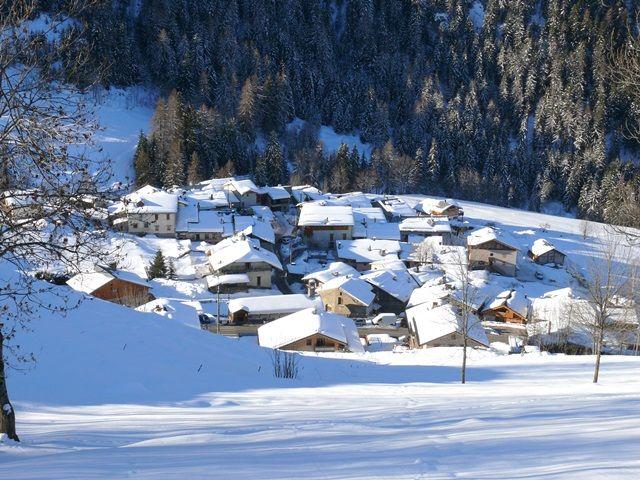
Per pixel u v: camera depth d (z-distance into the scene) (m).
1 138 7.54
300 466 4.66
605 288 21.91
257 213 67.44
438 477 4.05
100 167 8.66
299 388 15.02
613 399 10.60
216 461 5.07
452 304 33.81
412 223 66.31
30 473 4.90
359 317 42.62
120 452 5.97
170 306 32.25
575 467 4.06
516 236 70.75
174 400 12.68
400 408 9.99
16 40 7.41
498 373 20.73
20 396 12.36
